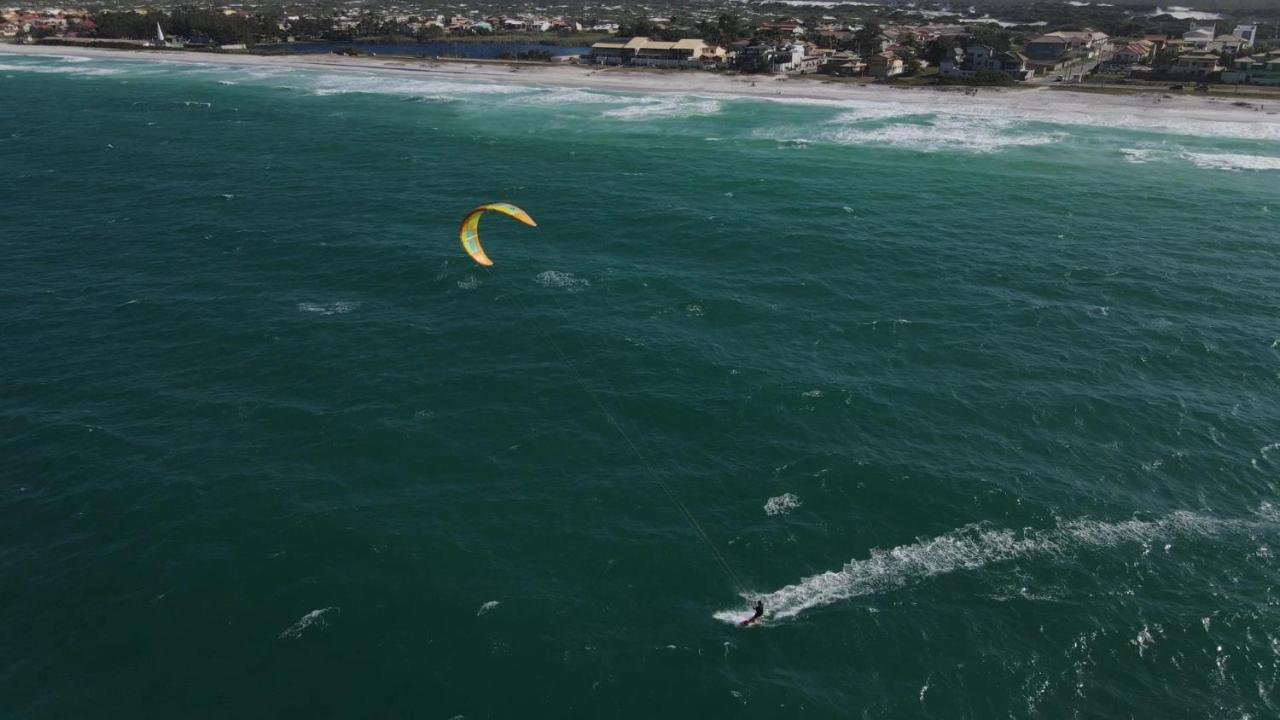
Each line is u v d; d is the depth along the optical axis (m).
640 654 32.09
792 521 38.66
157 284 65.50
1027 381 50.25
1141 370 51.69
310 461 43.34
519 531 38.31
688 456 43.41
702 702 30.14
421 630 33.19
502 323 58.00
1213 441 44.41
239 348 55.00
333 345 55.19
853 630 32.97
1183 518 38.78
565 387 49.81
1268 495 40.34
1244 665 31.34
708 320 58.31
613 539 37.75
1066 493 40.38
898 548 37.06
